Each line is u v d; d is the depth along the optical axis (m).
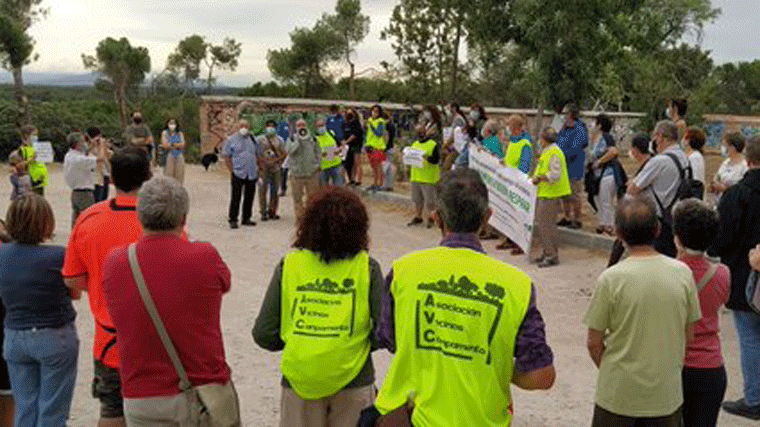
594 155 11.77
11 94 39.75
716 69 51.31
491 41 16.91
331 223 3.53
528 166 11.19
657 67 28.83
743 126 33.38
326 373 3.46
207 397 3.50
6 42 28.42
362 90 35.28
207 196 17.73
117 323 3.46
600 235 11.46
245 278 9.87
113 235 4.06
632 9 16.06
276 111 23.77
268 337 3.63
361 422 2.94
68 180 11.35
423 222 13.75
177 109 43.31
